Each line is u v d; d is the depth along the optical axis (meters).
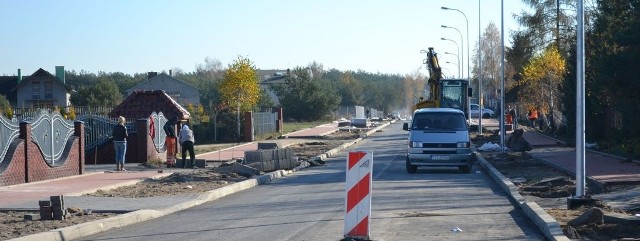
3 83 82.38
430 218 14.36
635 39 25.52
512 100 67.31
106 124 35.31
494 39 84.75
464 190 20.06
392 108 155.12
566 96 41.19
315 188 21.45
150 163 32.75
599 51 30.73
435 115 27.28
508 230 12.85
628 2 29.03
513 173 24.80
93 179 23.81
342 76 151.25
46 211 14.12
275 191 21.09
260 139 57.19
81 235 12.83
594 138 37.62
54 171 24.58
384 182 22.75
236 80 59.91
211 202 18.47
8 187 20.72
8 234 12.39
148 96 43.56
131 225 14.29
